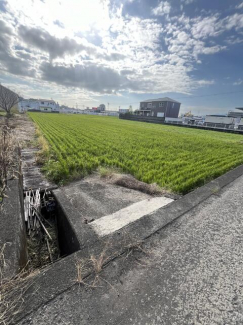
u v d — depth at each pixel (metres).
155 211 2.31
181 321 1.01
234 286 1.28
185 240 1.78
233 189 3.30
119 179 4.11
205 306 1.11
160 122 33.22
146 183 4.07
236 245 1.76
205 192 3.07
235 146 10.09
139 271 1.35
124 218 2.47
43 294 1.10
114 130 15.97
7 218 1.80
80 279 1.21
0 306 1.01
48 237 2.77
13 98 26.38
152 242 1.71
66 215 2.51
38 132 11.00
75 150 7.08
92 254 1.48
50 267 1.32
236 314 1.07
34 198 3.34
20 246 1.51
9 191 2.45
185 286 1.25
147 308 1.07
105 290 1.16
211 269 1.43
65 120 25.53
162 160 6.18
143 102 49.88
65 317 0.98
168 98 44.56
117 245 1.61
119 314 1.02
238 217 2.31
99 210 2.89
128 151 7.29
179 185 3.81
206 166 5.46
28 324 0.93
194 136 14.66
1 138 3.21
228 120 31.20
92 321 0.97
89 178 4.48
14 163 3.55
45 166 5.08
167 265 1.43
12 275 1.18
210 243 1.76
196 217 2.25
